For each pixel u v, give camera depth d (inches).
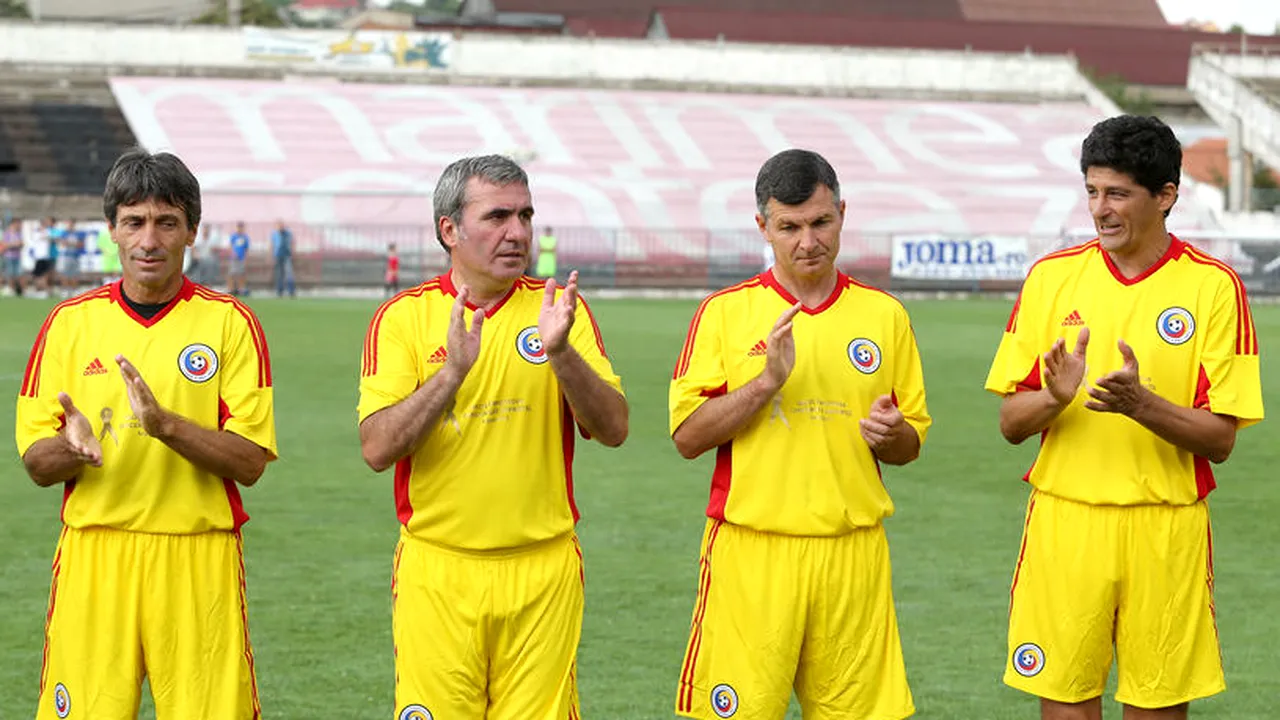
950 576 405.7
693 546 439.5
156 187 215.5
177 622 220.1
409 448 213.9
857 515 229.9
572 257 1809.8
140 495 218.8
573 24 2957.7
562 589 224.8
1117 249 235.3
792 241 223.6
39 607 366.6
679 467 579.5
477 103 2151.8
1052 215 1984.5
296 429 655.8
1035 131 2278.5
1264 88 2556.6
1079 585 238.1
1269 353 1048.8
